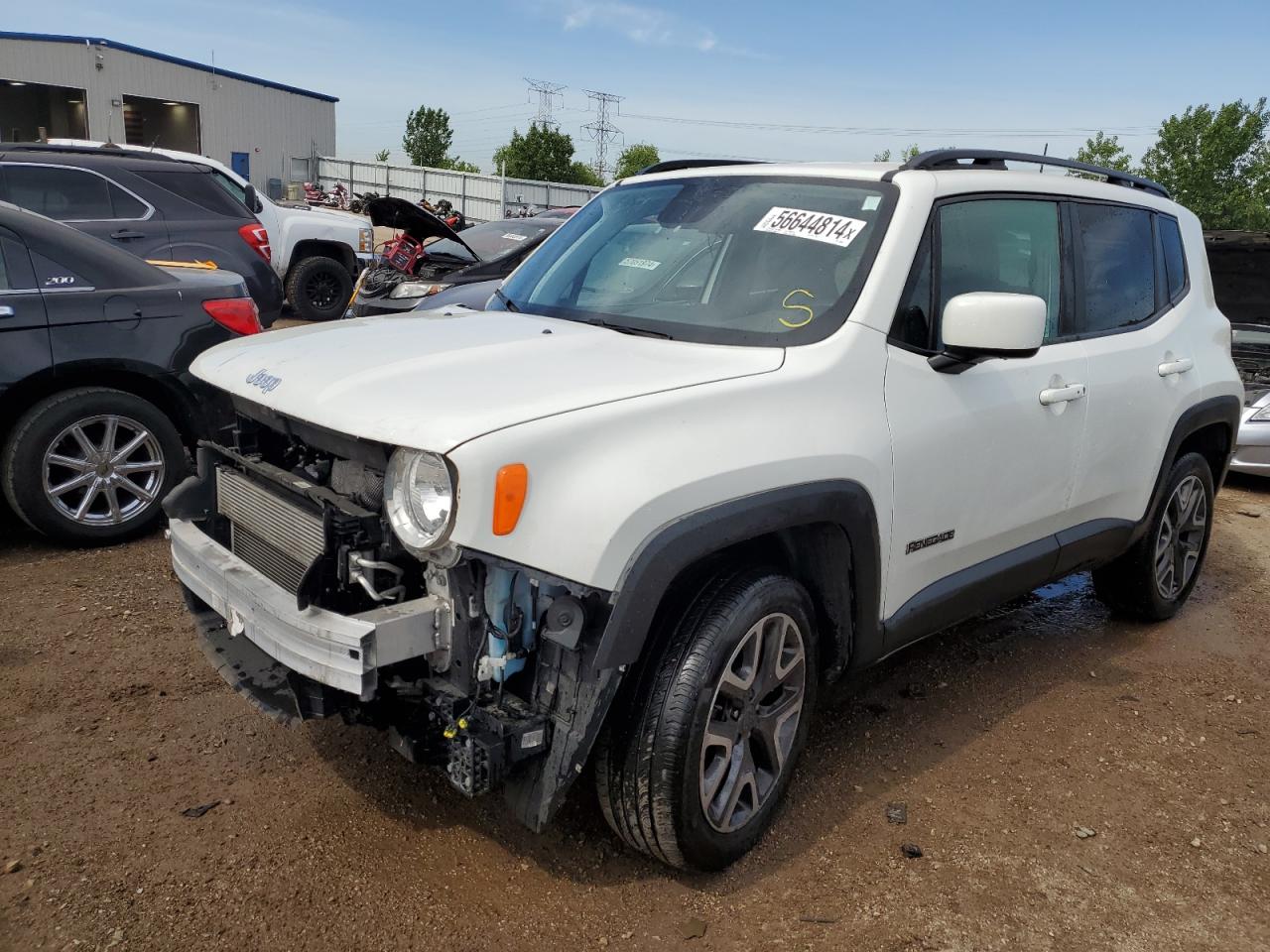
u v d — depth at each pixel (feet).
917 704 12.72
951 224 10.84
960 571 11.15
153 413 16.12
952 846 9.77
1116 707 12.97
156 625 13.42
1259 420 25.00
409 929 8.21
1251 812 10.64
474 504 7.22
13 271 14.98
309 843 9.21
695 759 8.32
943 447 10.19
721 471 8.09
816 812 10.19
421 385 8.22
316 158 140.26
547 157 203.31
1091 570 14.42
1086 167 13.32
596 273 11.58
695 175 12.48
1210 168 143.13
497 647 7.84
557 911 8.54
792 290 10.09
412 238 32.27
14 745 10.46
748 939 8.34
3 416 15.37
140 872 8.68
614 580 7.50
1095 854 9.77
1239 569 19.15
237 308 17.17
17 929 7.93
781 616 9.05
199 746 10.68
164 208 28.30
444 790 10.14
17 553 15.74
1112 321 13.16
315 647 7.64
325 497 8.05
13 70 112.98
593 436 7.70
